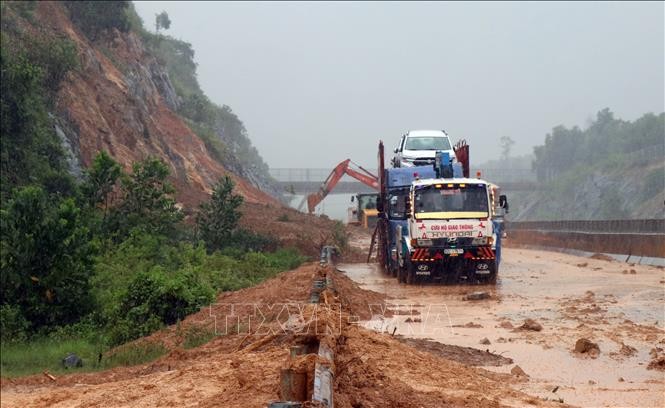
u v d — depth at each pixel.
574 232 41.59
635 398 9.49
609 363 11.68
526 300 19.94
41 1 48.06
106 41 57.34
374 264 35.19
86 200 27.88
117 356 14.00
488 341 13.41
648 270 28.72
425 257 24.05
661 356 11.98
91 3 55.22
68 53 38.91
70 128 38.66
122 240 26.81
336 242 38.62
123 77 54.22
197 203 43.72
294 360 6.54
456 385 9.59
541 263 33.75
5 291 17.80
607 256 35.75
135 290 17.50
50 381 11.66
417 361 10.75
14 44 37.22
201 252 26.06
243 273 26.17
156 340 14.78
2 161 28.52
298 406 5.68
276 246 35.72
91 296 18.41
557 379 10.59
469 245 24.00
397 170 27.72
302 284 19.66
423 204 24.22
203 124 81.81
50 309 17.86
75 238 18.33
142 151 47.16
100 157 28.22
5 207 24.62
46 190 29.31
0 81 29.42
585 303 18.94
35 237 17.97
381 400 7.79
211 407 7.24
